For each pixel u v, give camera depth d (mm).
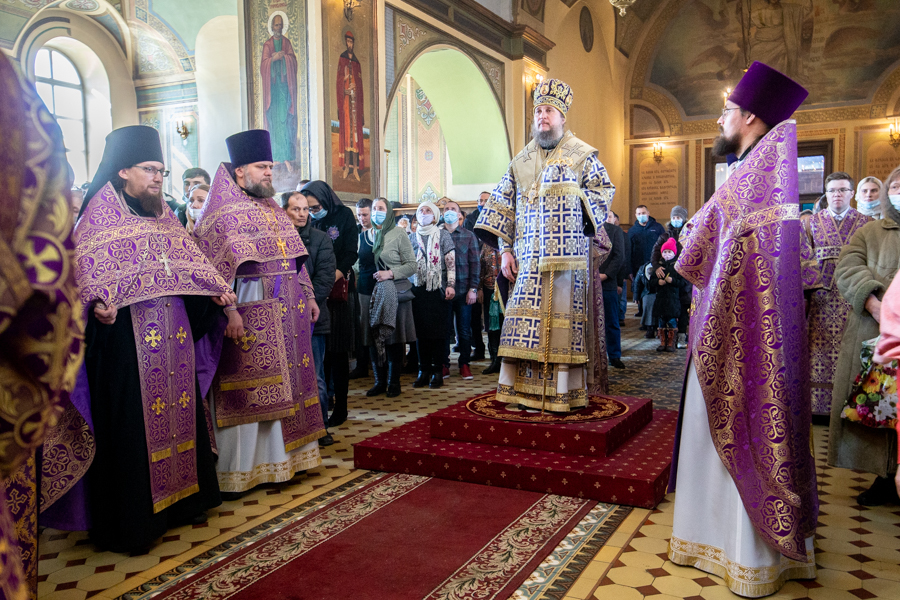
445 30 10602
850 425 3348
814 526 2480
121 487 2840
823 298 4883
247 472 3520
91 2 9055
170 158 9906
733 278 2447
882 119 17219
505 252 4188
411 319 6219
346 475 3896
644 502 3264
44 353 745
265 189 3809
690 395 2609
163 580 2584
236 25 9062
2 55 727
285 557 2758
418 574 2576
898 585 2457
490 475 3637
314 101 7656
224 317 3359
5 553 707
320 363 4602
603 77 17641
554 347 3961
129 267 2922
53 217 747
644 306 9633
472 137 12805
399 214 11844
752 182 2451
